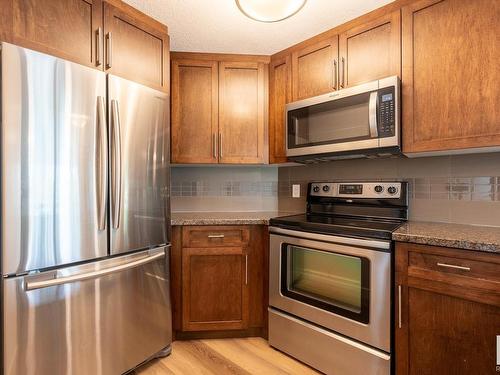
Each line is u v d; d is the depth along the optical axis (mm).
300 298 1821
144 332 1718
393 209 1948
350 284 1615
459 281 1265
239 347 2002
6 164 1163
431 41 1529
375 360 1507
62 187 1320
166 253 1846
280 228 1927
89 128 1416
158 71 1821
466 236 1330
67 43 1394
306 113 1979
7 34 1209
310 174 2414
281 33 1953
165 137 1828
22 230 1205
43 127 1262
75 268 1382
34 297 1255
